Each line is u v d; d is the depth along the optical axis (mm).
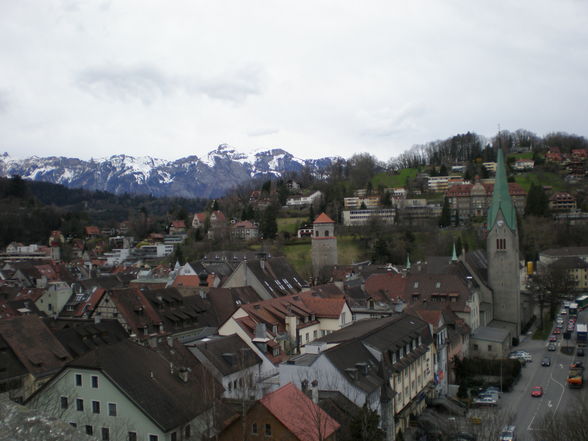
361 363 63125
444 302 118375
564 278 173750
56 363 68812
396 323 80812
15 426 18516
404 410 70188
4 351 65812
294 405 48906
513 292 137375
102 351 55125
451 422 68062
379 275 136500
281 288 126375
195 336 90188
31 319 71875
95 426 52938
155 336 85438
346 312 99250
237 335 75125
